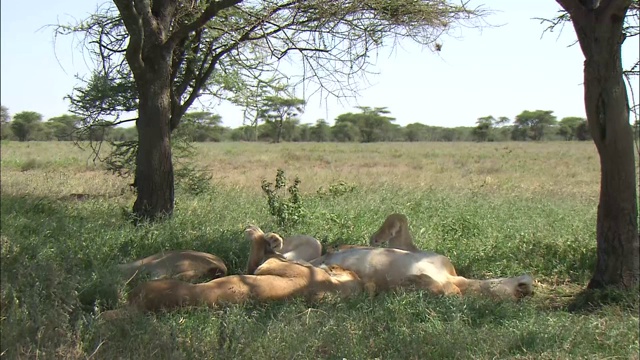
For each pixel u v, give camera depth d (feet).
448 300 18.29
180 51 34.96
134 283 19.19
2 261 19.70
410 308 17.85
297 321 16.33
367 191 43.11
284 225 28.84
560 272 23.81
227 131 222.07
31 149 118.73
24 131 182.19
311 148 155.02
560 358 14.84
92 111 40.73
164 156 31.32
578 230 28.91
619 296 19.94
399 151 144.46
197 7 34.32
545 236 27.78
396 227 22.67
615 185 20.85
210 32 36.50
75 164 76.84
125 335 15.17
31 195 37.40
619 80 20.59
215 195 40.88
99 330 14.98
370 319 16.78
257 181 57.06
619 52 20.54
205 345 14.80
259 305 17.65
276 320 16.35
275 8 32.24
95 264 19.72
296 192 30.96
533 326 16.65
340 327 15.90
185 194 42.27
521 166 87.66
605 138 20.83
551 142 217.15
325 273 19.21
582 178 68.69
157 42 30.94
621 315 17.93
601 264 21.25
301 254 21.71
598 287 21.21
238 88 40.63
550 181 63.77
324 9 29.73
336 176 61.77
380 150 149.48
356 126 261.65
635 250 20.84
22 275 17.21
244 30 35.35
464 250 25.49
